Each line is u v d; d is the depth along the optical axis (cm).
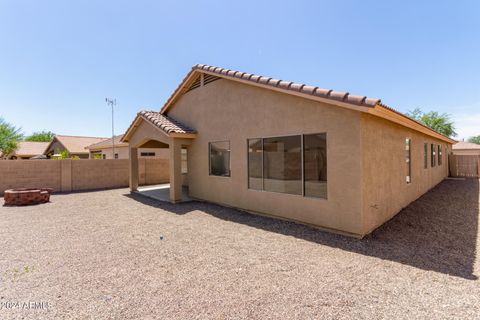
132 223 872
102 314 353
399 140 950
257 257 561
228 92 1066
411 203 1089
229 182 1077
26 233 762
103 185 1853
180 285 437
